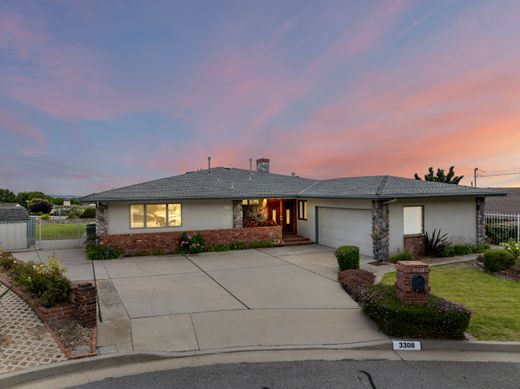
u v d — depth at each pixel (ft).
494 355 16.94
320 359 16.60
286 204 65.21
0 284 28.09
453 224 48.14
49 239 59.67
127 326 20.40
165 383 14.40
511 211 62.34
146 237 47.88
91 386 14.16
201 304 24.80
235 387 14.11
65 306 20.98
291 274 34.73
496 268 33.55
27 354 16.37
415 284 18.95
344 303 24.95
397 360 16.48
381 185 46.68
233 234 52.49
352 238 48.24
